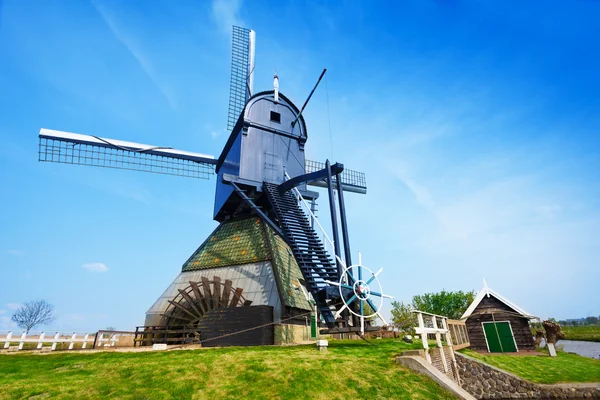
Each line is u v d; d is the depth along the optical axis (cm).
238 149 2519
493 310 2459
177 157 2909
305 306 2148
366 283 1384
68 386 848
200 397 806
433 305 4878
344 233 1788
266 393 830
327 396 836
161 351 1299
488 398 1509
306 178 2094
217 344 1678
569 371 1756
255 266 2244
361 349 1240
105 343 2017
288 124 2728
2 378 934
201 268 2462
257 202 2589
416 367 998
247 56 3488
